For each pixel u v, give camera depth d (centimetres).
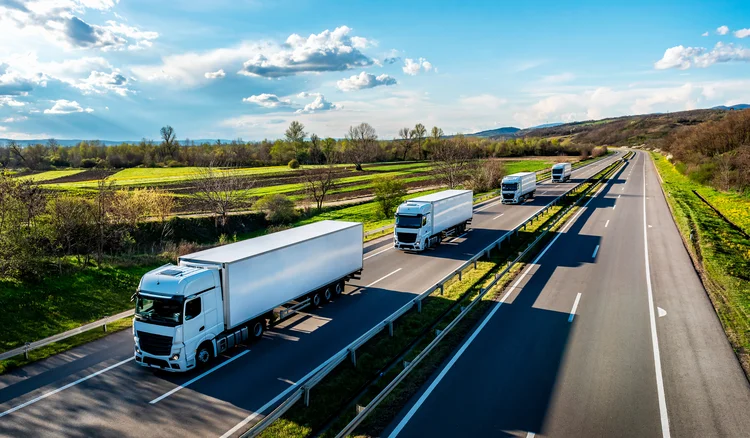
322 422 1070
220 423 1059
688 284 2042
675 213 3984
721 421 1020
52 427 1042
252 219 4725
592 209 4325
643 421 1021
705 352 1367
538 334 1520
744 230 3394
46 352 1458
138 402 1154
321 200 5503
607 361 1317
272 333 1609
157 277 1334
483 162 6925
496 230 3500
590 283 2088
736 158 5828
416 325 1634
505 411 1069
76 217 2500
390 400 1126
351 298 1984
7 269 1969
